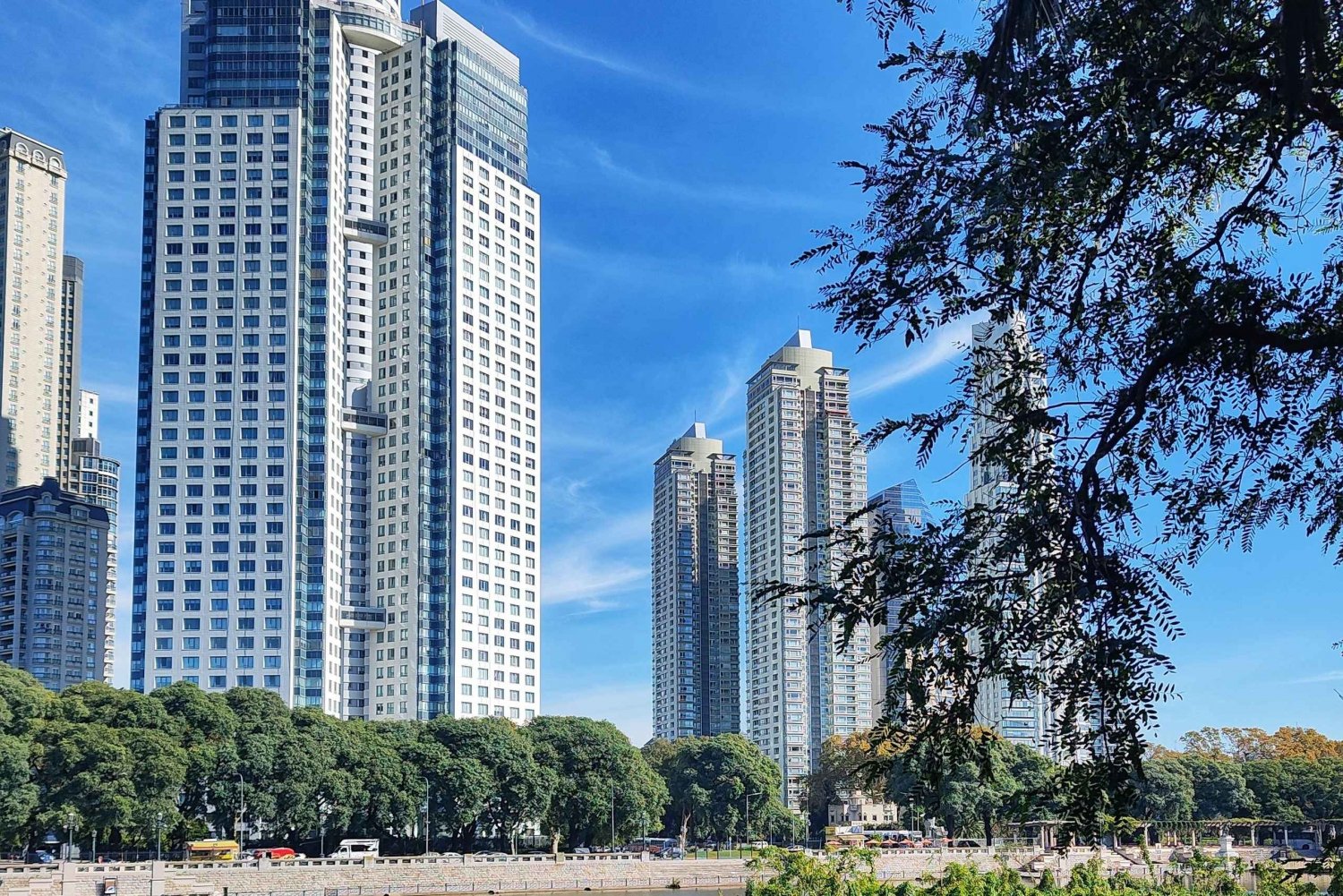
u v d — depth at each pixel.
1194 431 16.80
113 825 148.25
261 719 177.00
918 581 16.23
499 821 193.88
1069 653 15.94
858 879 97.19
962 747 16.16
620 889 171.75
